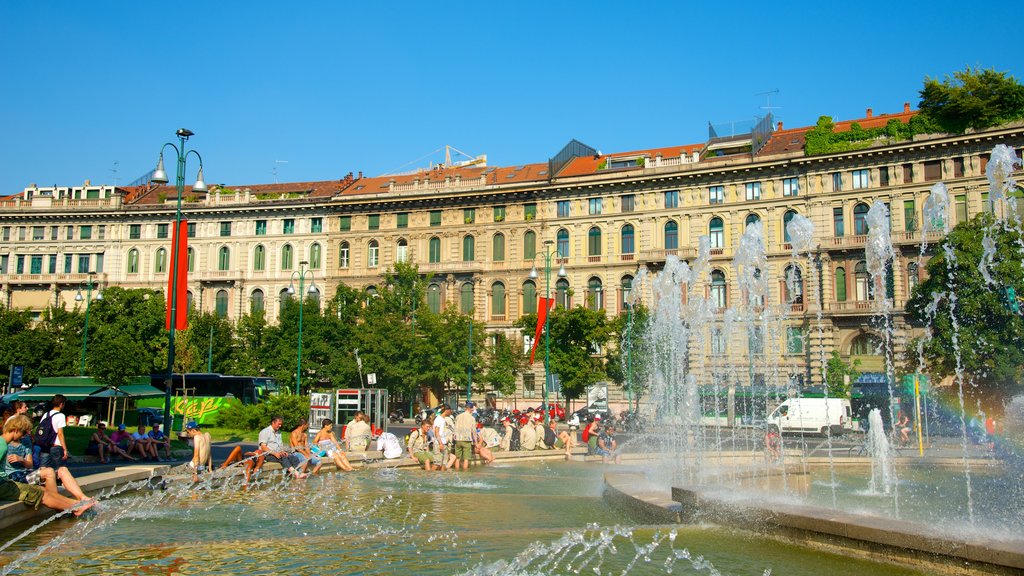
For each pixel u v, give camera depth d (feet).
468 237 250.57
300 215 267.59
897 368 191.52
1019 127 182.91
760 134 225.56
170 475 64.49
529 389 236.22
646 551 38.96
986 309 146.51
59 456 52.49
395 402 232.53
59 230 287.69
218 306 272.72
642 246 226.79
